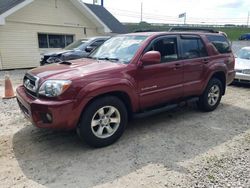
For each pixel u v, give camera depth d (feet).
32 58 50.08
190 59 16.35
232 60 20.24
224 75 19.35
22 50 48.37
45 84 11.42
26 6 46.98
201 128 15.56
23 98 12.40
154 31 16.47
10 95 22.97
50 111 10.97
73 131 14.58
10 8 42.47
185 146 12.99
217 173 10.46
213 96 18.98
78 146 12.84
